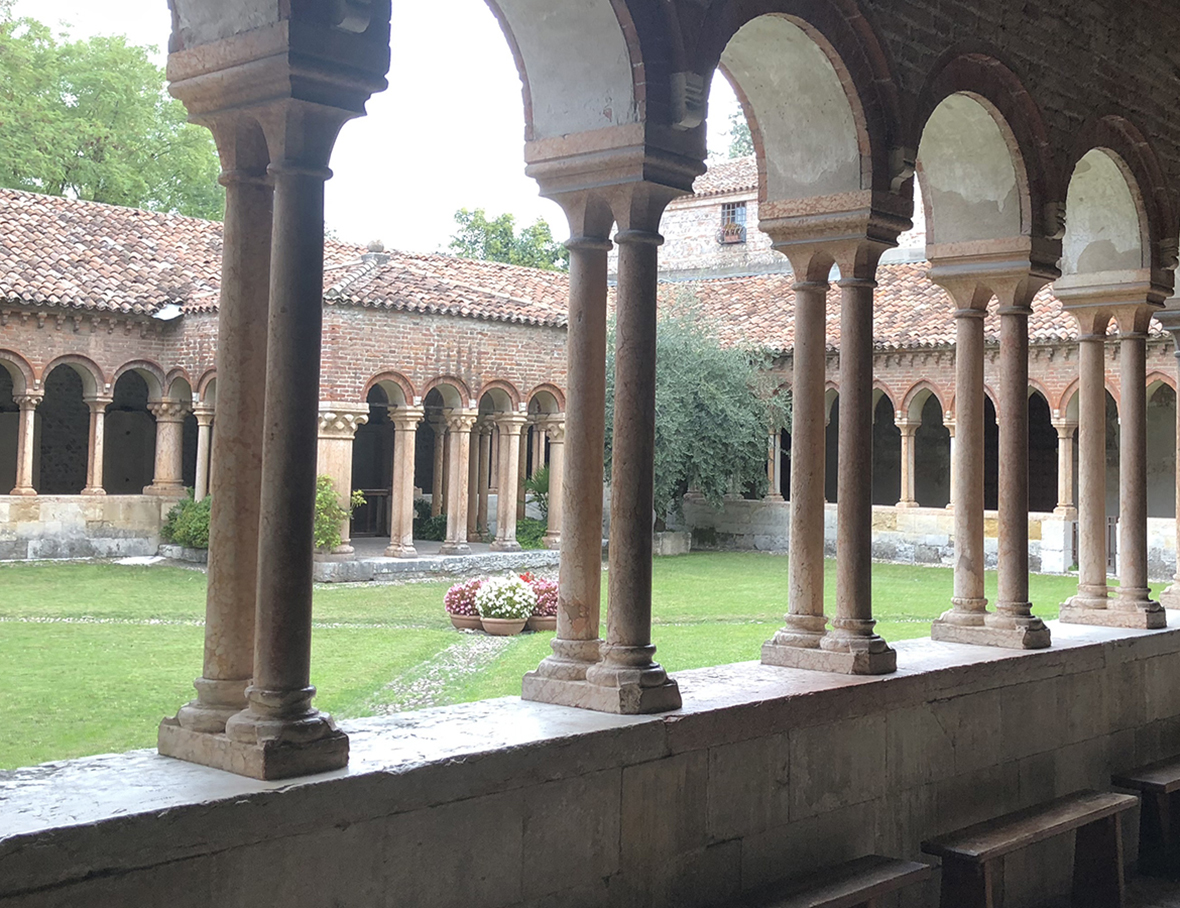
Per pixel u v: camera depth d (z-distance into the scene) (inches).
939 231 298.7
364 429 1138.7
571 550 208.2
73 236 905.5
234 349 166.9
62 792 139.8
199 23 166.2
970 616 289.4
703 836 198.7
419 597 685.3
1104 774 300.5
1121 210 332.5
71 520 850.1
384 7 163.8
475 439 976.9
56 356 840.3
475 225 1641.2
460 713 193.2
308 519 159.2
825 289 252.1
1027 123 286.7
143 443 1048.2
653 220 204.4
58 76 1261.1
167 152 1333.7
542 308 909.8
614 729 183.9
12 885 121.9
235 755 151.3
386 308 812.0
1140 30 326.3
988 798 262.1
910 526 947.3
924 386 937.5
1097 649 297.9
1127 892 285.7
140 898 131.5
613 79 201.8
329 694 383.9
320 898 147.6
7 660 427.8
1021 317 292.7
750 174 1304.1
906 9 249.3
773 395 1035.9
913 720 242.4
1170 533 841.5
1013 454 291.6
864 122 240.1
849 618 244.1
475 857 165.0
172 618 560.1
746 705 206.2
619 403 204.1
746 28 233.1
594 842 181.2
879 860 218.2
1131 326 335.9
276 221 159.6
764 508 1037.8
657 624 564.7
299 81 155.5
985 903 229.9
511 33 211.5
